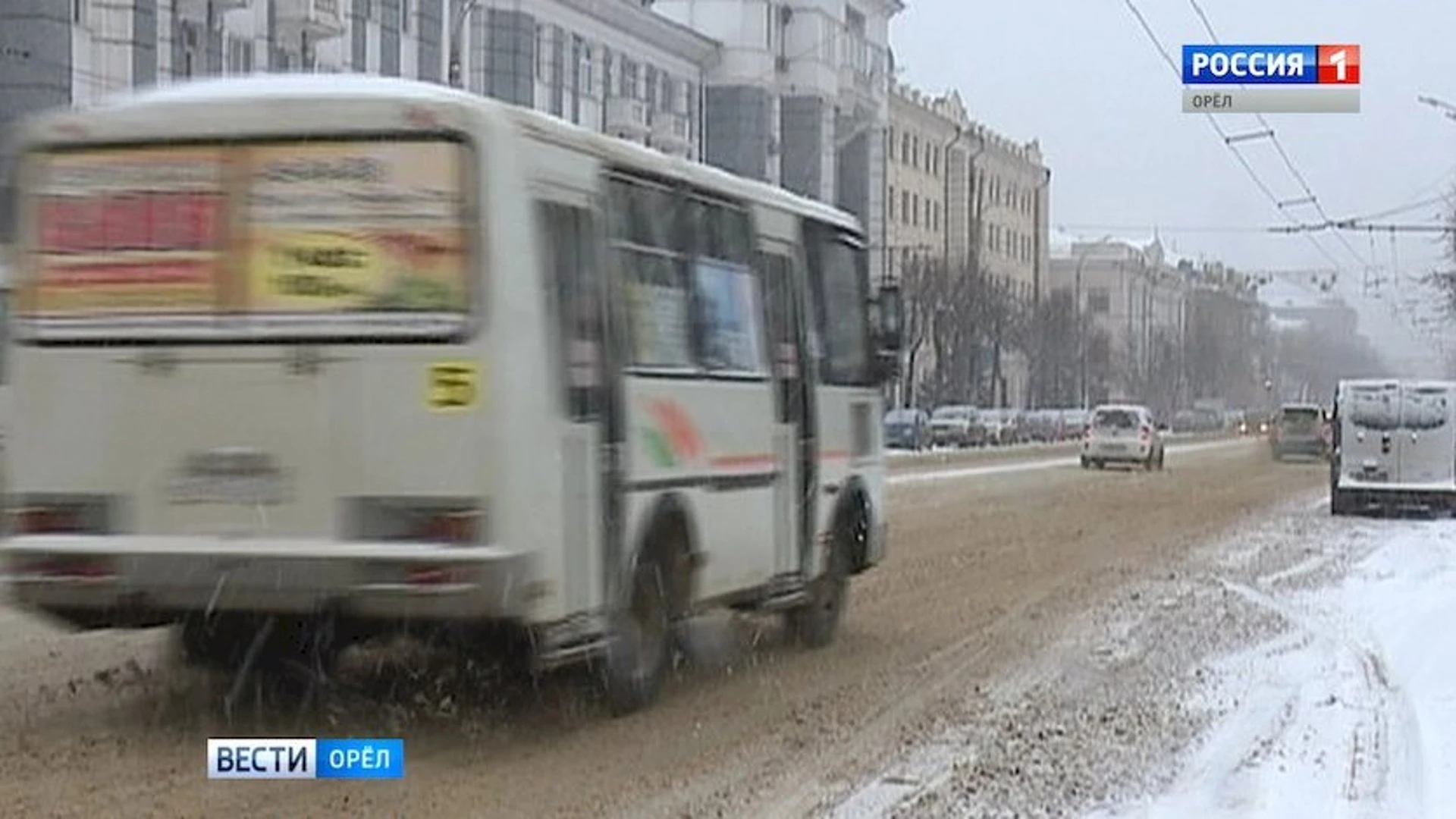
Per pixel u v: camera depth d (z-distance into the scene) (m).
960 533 56.16
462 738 21.38
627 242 22.42
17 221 20.55
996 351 178.62
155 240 20.14
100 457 20.27
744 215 26.17
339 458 19.62
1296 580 43.41
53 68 75.50
